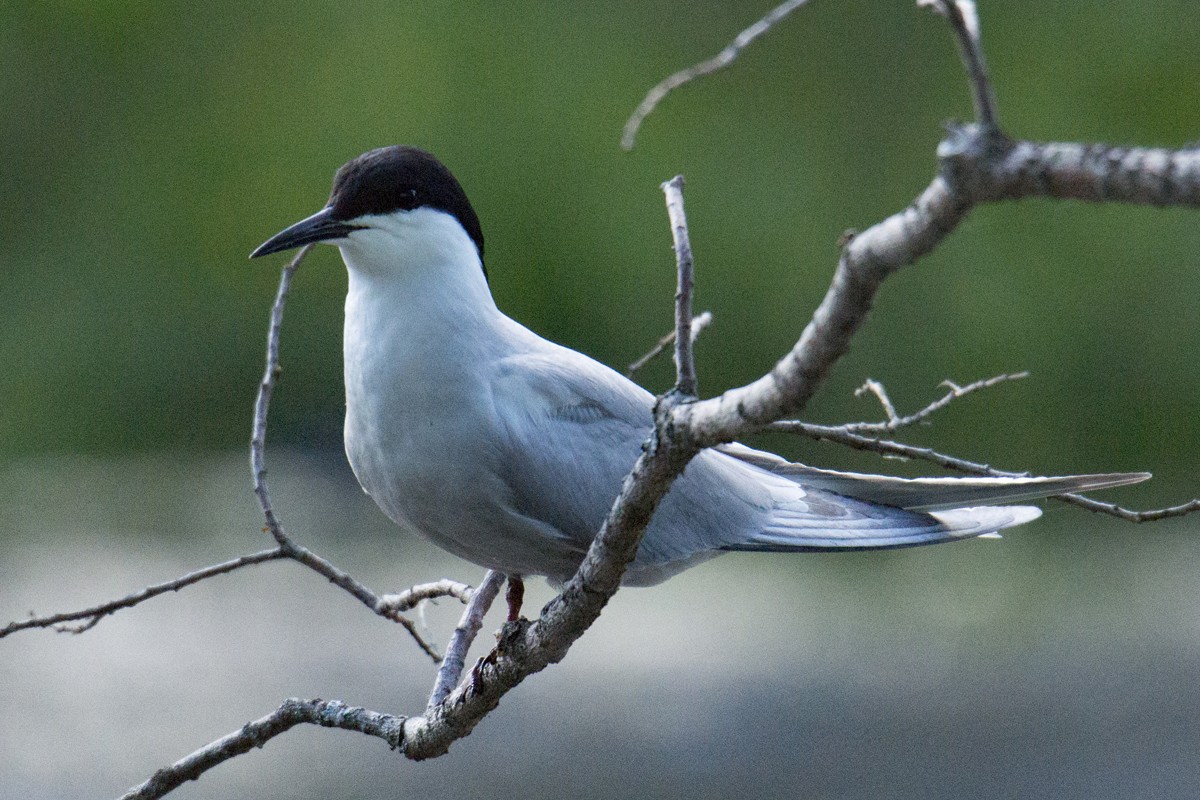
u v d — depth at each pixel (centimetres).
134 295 1908
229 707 1245
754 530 577
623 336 1758
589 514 544
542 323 1775
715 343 1744
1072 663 1347
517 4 1853
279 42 1911
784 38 1842
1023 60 1791
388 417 536
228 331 1884
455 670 508
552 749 1197
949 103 1802
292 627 1416
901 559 1560
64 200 1945
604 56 1838
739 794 1120
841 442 429
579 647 1389
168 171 1922
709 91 1836
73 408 1881
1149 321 1681
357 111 1855
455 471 536
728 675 1322
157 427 1877
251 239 1880
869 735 1220
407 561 1562
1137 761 1154
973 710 1257
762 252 1766
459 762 1186
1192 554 1589
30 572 1552
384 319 537
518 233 1777
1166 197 214
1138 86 1750
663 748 1205
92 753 1159
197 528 1670
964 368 1678
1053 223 1678
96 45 1933
